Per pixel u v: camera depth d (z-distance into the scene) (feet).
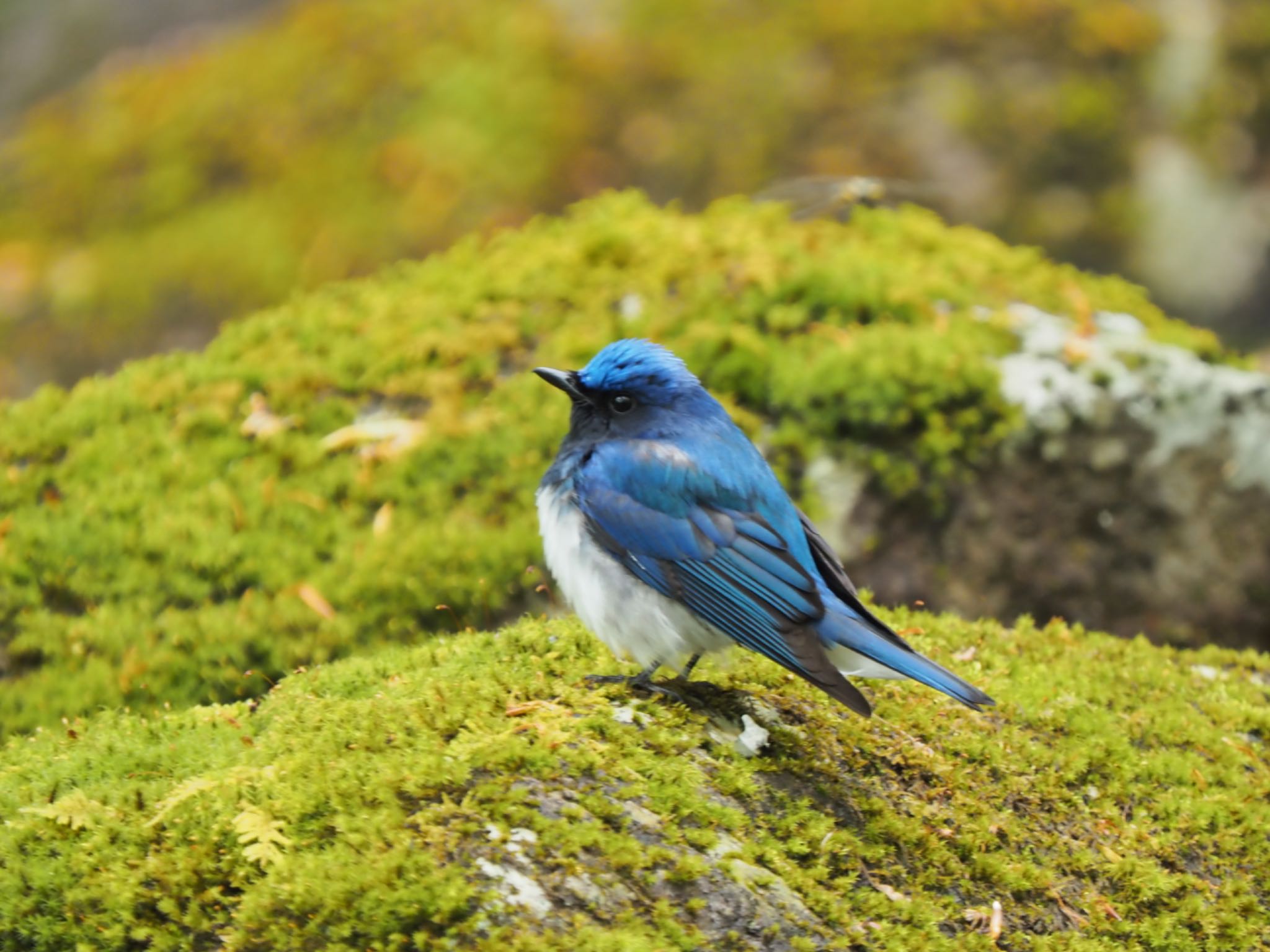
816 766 23.97
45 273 59.31
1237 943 23.35
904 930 21.34
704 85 62.75
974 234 48.57
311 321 42.45
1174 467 39.50
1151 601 39.52
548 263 43.60
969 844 23.48
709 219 46.83
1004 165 63.10
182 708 33.01
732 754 23.57
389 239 58.39
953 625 31.71
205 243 59.21
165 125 64.39
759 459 26.27
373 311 42.70
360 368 40.27
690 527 25.00
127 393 39.75
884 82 63.93
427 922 18.98
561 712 23.20
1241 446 39.68
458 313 41.86
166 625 34.14
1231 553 39.78
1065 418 38.96
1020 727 27.17
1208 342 43.32
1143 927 23.22
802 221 48.52
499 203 59.21
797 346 40.34
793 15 65.46
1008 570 38.83
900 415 38.58
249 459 37.91
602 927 19.39
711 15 64.95
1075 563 39.24
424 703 23.44
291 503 36.81
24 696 32.96
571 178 60.18
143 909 20.15
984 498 38.83
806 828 22.39
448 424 38.52
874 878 22.38
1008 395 39.09
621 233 44.47
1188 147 64.95
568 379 27.14
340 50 65.16
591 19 65.16
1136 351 40.57
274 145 62.28
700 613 24.79
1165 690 30.07
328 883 19.24
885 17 65.72
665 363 26.76
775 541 24.94
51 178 64.08
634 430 26.45
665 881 20.42
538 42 63.41
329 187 60.23
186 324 57.21
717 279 42.39
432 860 19.60
